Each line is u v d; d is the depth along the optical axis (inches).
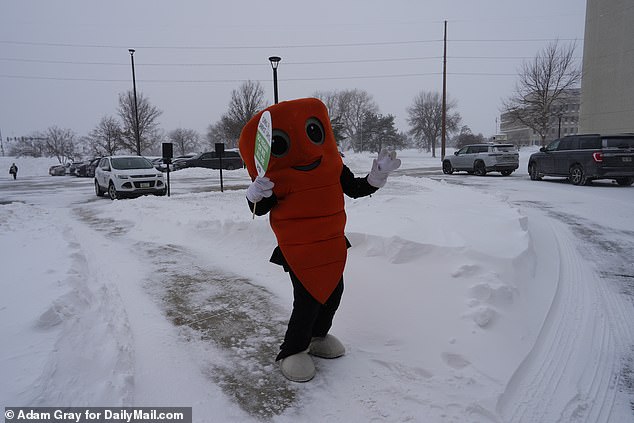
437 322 127.2
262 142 99.9
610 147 540.1
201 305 159.6
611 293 170.7
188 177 936.9
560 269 195.8
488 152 773.9
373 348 121.5
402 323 130.1
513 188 536.1
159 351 123.5
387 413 94.9
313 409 96.9
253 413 95.7
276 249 115.2
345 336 128.7
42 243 240.1
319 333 118.0
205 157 1142.3
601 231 283.6
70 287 153.2
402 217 219.3
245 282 186.1
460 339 119.3
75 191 725.9
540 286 167.3
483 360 112.0
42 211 403.9
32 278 164.1
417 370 110.0
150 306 158.9
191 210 356.8
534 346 124.0
